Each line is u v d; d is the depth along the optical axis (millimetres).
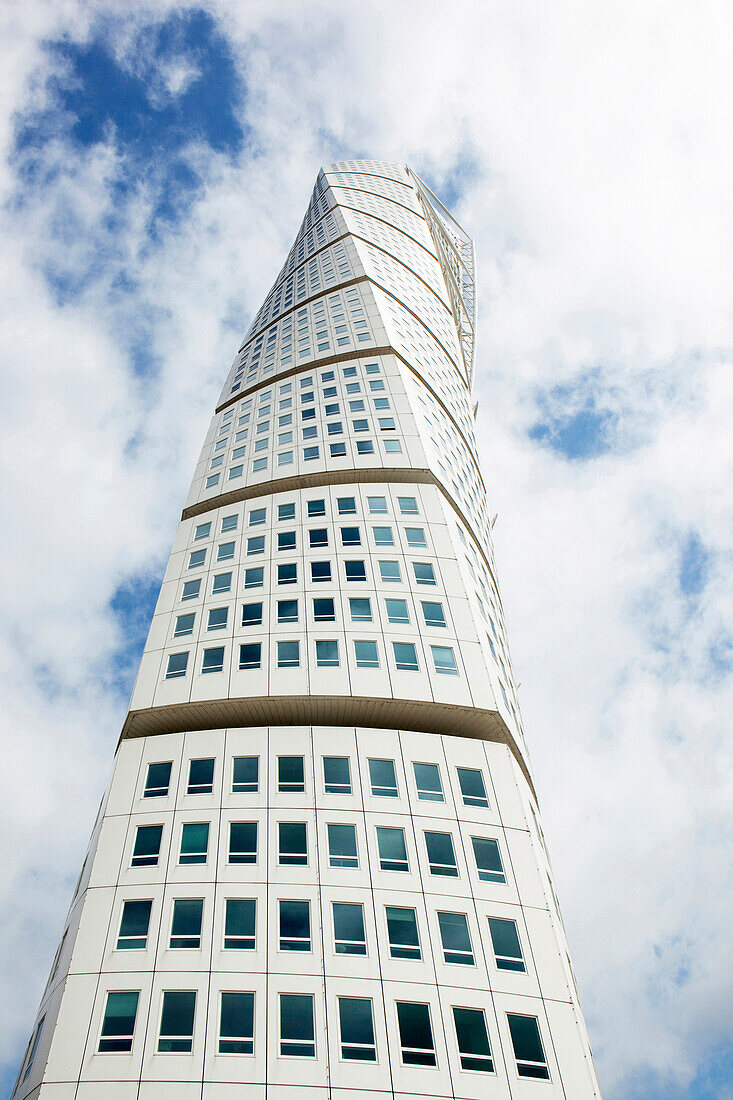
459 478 51969
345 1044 21391
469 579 39156
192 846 26219
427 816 27281
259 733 29938
